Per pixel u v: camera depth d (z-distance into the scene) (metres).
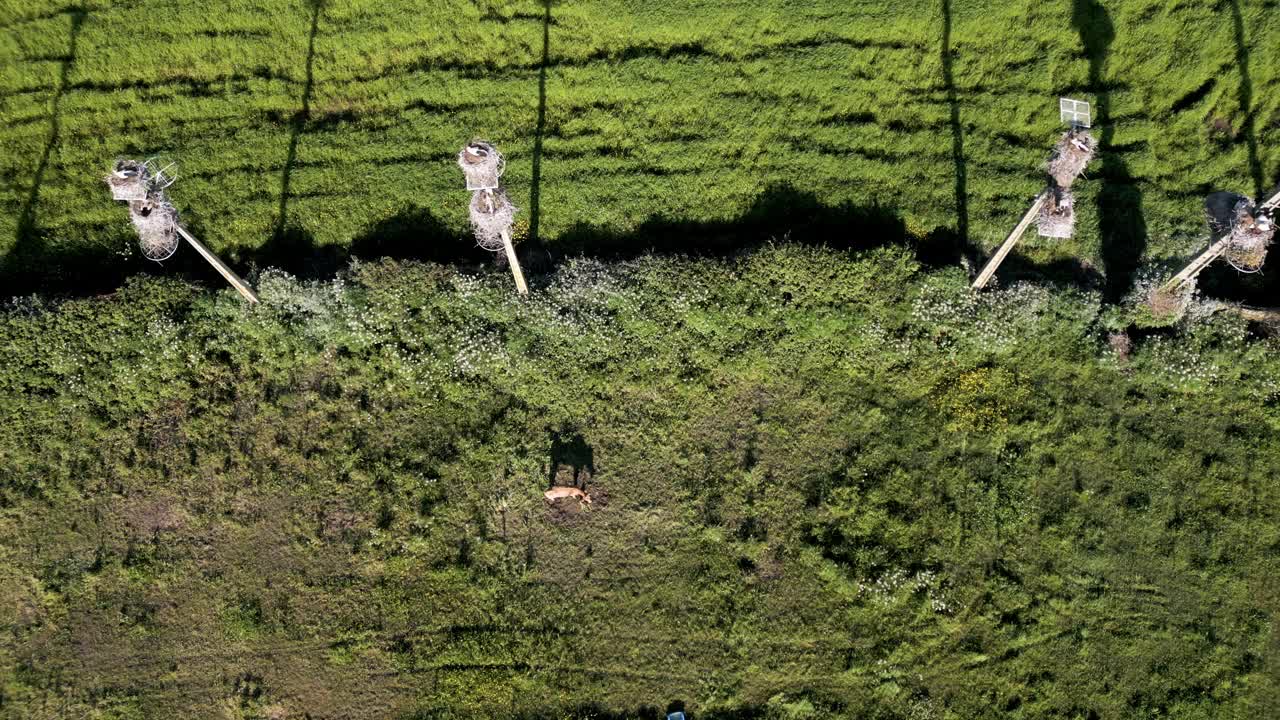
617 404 21.05
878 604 19.52
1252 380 20.70
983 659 19.20
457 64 23.95
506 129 23.20
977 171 22.52
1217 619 19.47
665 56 23.89
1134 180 22.56
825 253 21.09
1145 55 23.45
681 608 19.72
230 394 20.97
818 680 19.25
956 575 19.75
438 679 19.20
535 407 21.03
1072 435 20.64
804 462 20.72
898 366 21.23
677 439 20.86
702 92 23.41
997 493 20.23
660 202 22.58
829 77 23.48
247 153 23.02
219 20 24.36
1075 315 20.91
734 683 19.23
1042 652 19.30
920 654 19.31
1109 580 19.73
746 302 21.00
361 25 24.17
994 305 20.81
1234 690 18.95
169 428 20.70
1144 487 20.34
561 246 22.36
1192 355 20.61
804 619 19.56
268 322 20.73
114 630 19.50
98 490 20.33
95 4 24.39
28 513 20.09
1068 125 21.75
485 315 21.03
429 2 24.22
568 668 19.33
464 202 22.45
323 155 22.94
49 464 20.39
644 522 20.31
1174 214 22.09
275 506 20.28
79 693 19.11
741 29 24.02
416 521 20.11
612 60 23.83
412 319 21.03
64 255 22.25
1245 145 22.55
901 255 21.06
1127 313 20.83
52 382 20.61
